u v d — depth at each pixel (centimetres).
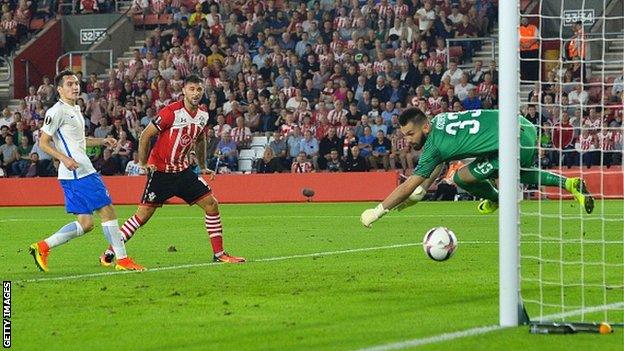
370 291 1823
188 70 6212
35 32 7044
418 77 5772
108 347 1330
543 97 4831
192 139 2356
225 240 3033
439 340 1316
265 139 5672
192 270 2214
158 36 6488
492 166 1998
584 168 4847
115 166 5666
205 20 6469
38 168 5741
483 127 1917
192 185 2364
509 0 1406
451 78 5675
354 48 6000
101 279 2061
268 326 1463
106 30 6781
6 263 2434
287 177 5372
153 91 6088
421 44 5912
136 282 2003
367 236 3105
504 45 1406
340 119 5525
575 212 3997
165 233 3347
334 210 4547
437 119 1938
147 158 2428
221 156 5550
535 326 1372
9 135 5812
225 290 1864
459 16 6131
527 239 2884
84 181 2200
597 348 1257
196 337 1388
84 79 6356
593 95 4991
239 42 6219
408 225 3547
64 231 2219
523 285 1859
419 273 2089
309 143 5478
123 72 6281
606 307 1545
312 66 5978
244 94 5972
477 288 1841
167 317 1561
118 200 5497
